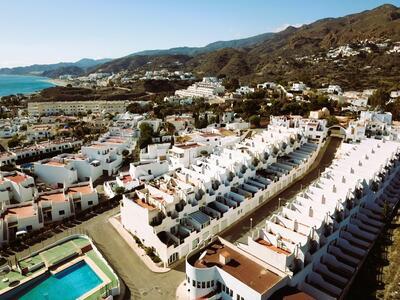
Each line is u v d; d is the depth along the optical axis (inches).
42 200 3380.9
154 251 2623.0
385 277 2153.1
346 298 2027.6
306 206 2632.9
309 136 5295.3
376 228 2741.1
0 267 2465.6
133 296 2171.5
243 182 3560.5
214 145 4879.4
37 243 2851.9
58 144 5723.4
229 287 1932.8
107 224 3157.0
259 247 2166.6
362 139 4781.0
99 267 2475.4
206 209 3019.2
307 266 2110.0
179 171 3757.4
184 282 2295.8
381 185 3282.5
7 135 7175.2
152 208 2746.1
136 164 4237.2
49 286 2294.5
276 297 1818.4
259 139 4886.8
